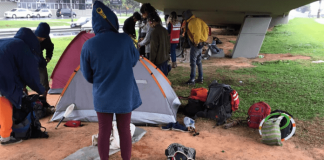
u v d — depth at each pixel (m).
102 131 2.66
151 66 4.43
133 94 2.68
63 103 4.49
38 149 3.42
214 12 14.35
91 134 3.92
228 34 21.91
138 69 4.32
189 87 6.70
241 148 3.52
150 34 5.79
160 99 4.34
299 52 12.25
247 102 5.47
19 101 3.34
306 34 16.91
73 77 4.41
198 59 6.93
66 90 4.46
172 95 4.70
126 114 2.68
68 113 4.30
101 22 2.55
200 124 4.40
